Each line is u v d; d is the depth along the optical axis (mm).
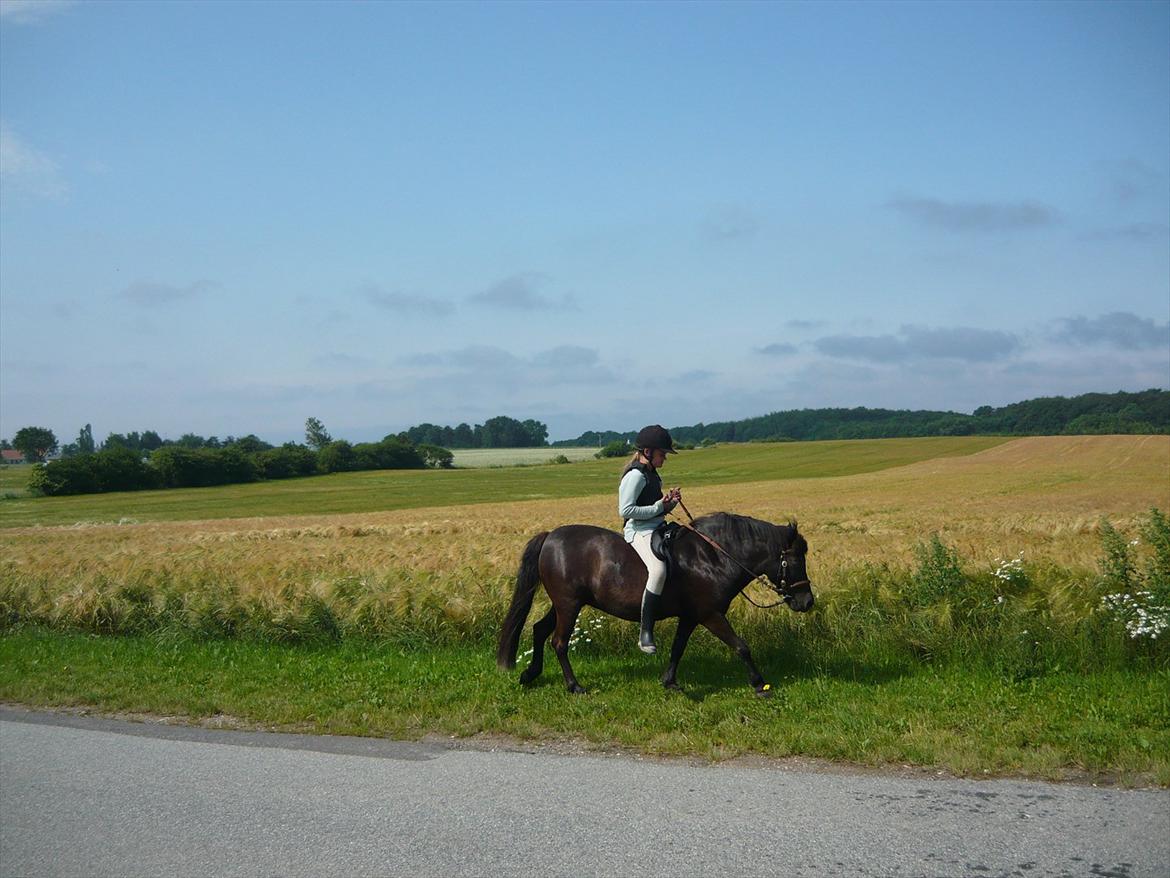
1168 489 55156
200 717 8719
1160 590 10258
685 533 9414
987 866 4895
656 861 4980
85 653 12617
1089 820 5543
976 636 10648
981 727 7555
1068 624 10367
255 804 6012
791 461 115312
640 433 9477
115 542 35656
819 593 12133
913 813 5680
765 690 8984
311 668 11109
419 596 13359
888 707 8359
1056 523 32906
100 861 5137
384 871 4922
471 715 8438
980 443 125125
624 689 9477
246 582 15555
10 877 4949
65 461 97750
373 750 7406
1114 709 8000
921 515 39375
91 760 7117
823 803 5883
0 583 16344
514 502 70500
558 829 5469
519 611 10086
